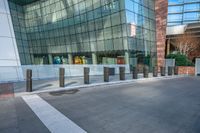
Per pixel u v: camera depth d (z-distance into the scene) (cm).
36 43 3766
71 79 1322
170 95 848
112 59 2309
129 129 421
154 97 792
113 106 626
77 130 411
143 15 2411
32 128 419
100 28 2417
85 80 1100
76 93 847
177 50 3078
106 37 2350
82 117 504
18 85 984
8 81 1106
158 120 488
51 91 875
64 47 3134
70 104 643
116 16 2162
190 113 557
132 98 761
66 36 3047
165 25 2547
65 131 405
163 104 668
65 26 3022
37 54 3812
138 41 2308
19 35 3678
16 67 1155
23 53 3669
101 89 971
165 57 2769
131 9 2159
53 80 1234
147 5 2505
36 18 3625
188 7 3406
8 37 1174
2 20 1170
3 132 397
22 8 3859
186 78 1827
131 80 1346
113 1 2175
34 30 3728
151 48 2602
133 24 2202
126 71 2012
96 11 2433
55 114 525
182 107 629
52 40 3378
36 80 1233
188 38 2902
